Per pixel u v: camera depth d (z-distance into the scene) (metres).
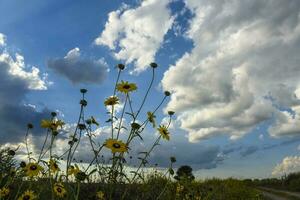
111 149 5.46
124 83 6.31
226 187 17.17
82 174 5.12
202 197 10.78
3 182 6.78
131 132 5.82
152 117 6.21
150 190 8.50
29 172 5.89
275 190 36.66
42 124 6.02
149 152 5.96
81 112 6.08
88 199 6.09
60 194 5.70
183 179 9.35
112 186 5.88
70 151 5.60
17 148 6.90
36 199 6.18
